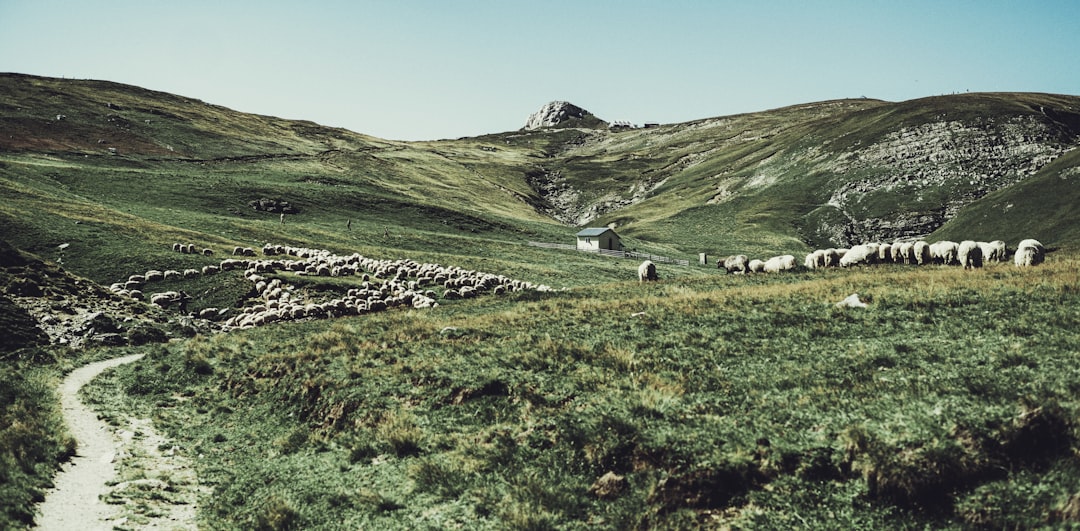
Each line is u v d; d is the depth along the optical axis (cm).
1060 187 12738
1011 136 16875
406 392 2116
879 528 1193
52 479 1695
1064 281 2502
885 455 1296
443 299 5666
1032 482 1203
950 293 2520
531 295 4597
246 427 2216
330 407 2134
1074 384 1433
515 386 1973
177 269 5947
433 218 14188
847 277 3662
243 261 6209
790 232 15212
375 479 1662
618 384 1877
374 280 6431
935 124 18388
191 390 2684
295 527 1498
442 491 1530
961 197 15088
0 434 1878
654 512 1325
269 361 2734
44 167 11381
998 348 1788
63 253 6009
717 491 1346
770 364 1941
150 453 2006
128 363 3200
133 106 19712
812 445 1396
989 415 1348
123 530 1458
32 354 3200
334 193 14338
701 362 2028
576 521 1348
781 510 1277
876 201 15812
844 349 2005
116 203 10181
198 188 12375
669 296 3425
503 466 1590
